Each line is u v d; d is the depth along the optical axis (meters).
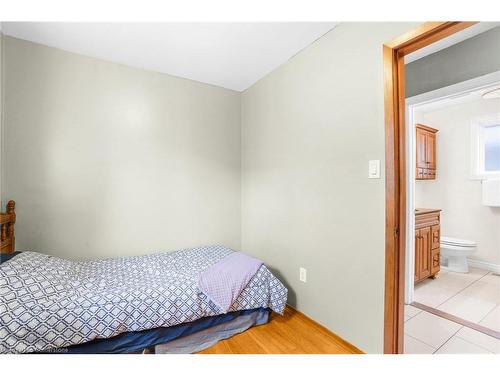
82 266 1.92
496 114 3.20
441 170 3.66
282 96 2.28
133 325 1.44
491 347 1.68
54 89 1.99
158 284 1.66
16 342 1.19
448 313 2.14
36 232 1.92
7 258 1.50
